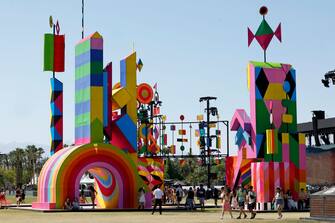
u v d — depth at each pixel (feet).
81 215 122.11
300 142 150.41
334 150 276.62
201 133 233.76
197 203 202.90
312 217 94.73
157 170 194.80
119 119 164.25
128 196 150.82
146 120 220.43
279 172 145.28
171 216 117.08
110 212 136.36
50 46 163.73
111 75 159.63
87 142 150.92
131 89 166.40
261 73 150.41
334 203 90.17
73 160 144.66
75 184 144.25
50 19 164.55
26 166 606.55
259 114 149.69
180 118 233.96
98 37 152.35
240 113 155.84
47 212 136.36
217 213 131.34
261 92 150.10
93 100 150.20
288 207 142.61
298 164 149.18
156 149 219.82
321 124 311.06
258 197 144.05
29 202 221.25
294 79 154.10
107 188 155.22
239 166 155.43
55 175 143.33
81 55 156.56
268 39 152.76
